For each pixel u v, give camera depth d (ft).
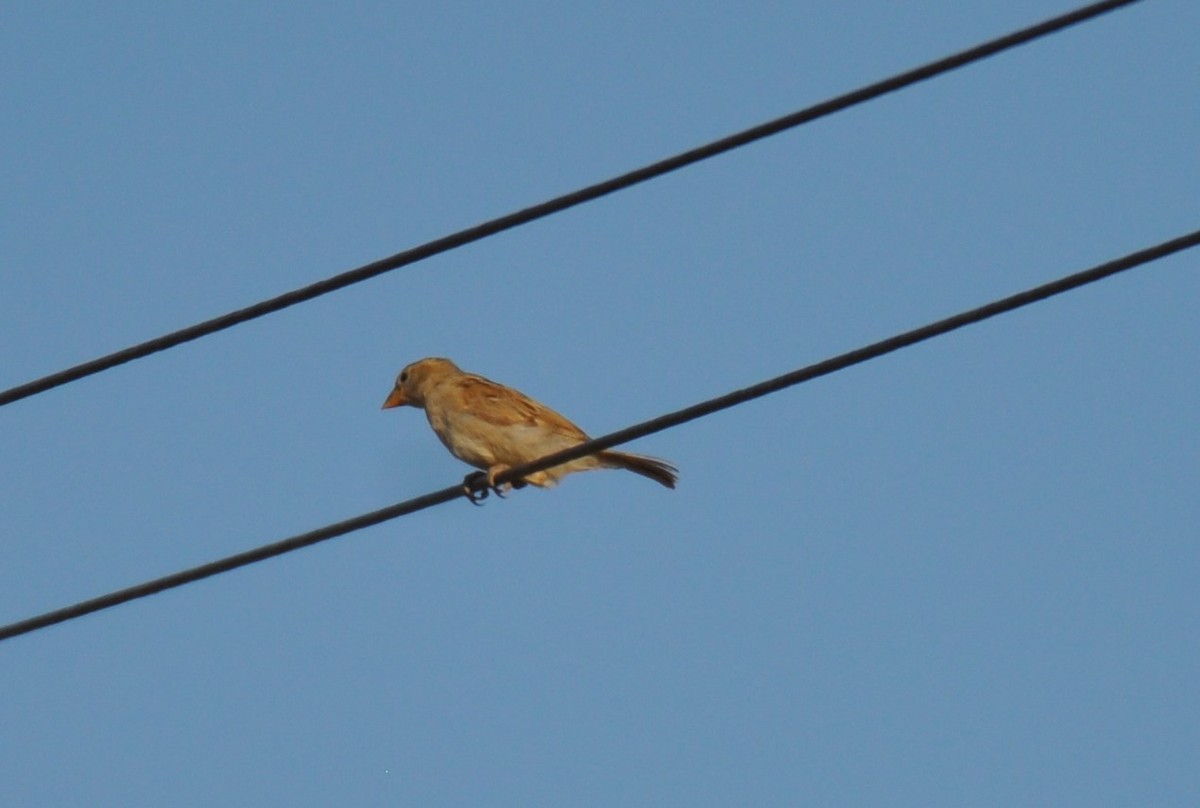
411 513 45.70
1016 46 41.14
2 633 46.01
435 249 45.60
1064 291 41.34
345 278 46.16
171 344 47.26
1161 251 40.63
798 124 42.96
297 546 45.91
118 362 47.44
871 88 42.27
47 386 47.73
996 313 41.86
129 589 45.75
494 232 45.16
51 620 45.85
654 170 43.96
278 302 46.52
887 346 42.70
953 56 41.60
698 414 44.83
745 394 44.14
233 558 45.65
